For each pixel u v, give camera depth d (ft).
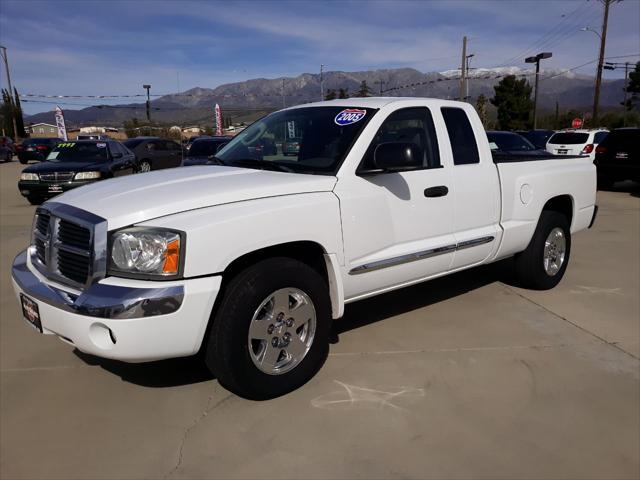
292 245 11.27
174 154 64.39
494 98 191.72
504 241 16.01
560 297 17.62
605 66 128.47
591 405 10.96
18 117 204.74
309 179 11.45
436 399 11.14
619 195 44.65
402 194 12.89
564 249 18.62
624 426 10.23
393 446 9.55
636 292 18.22
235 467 9.00
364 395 11.28
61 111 107.55
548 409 10.80
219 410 10.71
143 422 10.31
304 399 11.11
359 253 12.09
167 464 9.07
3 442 9.68
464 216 14.58
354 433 9.93
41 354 13.24
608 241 26.58
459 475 8.81
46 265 10.71
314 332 11.48
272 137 13.98
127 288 9.28
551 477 8.79
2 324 15.17
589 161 19.60
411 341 14.01
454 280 19.39
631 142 44.52
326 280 12.09
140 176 12.35
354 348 13.55
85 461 9.15
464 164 14.67
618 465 9.09
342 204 11.62
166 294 9.21
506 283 19.11
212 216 9.80
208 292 9.57
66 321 9.68
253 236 10.11
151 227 9.50
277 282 10.59
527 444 9.65
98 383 11.82
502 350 13.50
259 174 11.95
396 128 13.15
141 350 9.31
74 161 41.60
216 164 14.03
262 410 10.71
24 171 39.42
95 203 10.28
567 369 12.51
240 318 10.17
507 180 15.85
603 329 14.93
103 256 9.52
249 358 10.44
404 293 17.94
